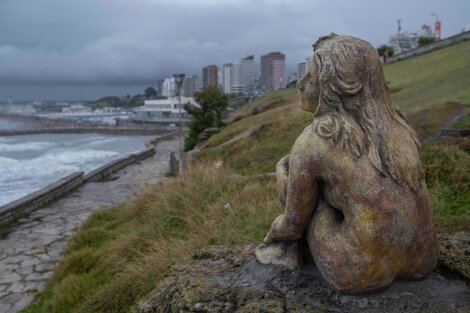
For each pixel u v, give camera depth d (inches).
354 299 82.1
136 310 107.0
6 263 291.3
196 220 248.7
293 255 93.6
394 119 83.3
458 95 448.5
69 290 221.0
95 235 312.0
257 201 253.4
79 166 956.0
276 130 585.6
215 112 972.6
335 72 78.5
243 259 111.3
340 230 80.5
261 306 83.7
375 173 77.3
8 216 386.9
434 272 93.9
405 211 78.2
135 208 334.3
